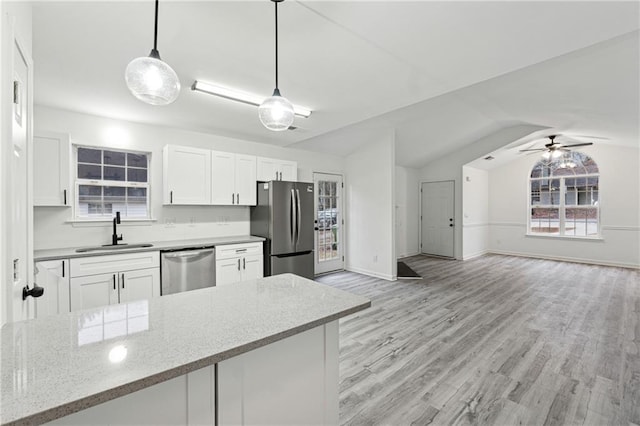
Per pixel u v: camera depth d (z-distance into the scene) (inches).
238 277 142.3
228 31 68.8
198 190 141.9
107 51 76.9
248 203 159.3
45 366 30.5
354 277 202.7
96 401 26.2
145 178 141.3
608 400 72.0
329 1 58.3
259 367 41.5
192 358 32.5
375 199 206.1
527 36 70.0
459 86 101.0
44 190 106.7
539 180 276.2
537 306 141.8
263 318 44.8
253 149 177.9
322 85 99.4
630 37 73.8
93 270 104.3
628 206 228.2
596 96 118.9
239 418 39.7
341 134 191.5
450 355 95.0
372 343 103.8
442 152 263.4
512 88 129.6
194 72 89.5
